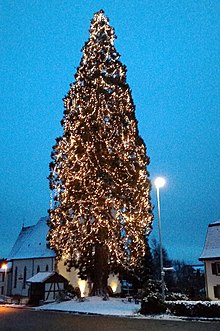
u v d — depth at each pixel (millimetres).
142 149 43188
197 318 27109
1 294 68500
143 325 23547
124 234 40594
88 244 40438
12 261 68812
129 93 44312
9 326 23250
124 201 40375
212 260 49531
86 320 26750
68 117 43656
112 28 46594
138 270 45156
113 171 40219
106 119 42094
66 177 41406
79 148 40969
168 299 33750
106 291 40094
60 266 54312
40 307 39562
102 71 44094
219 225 53781
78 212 40375
